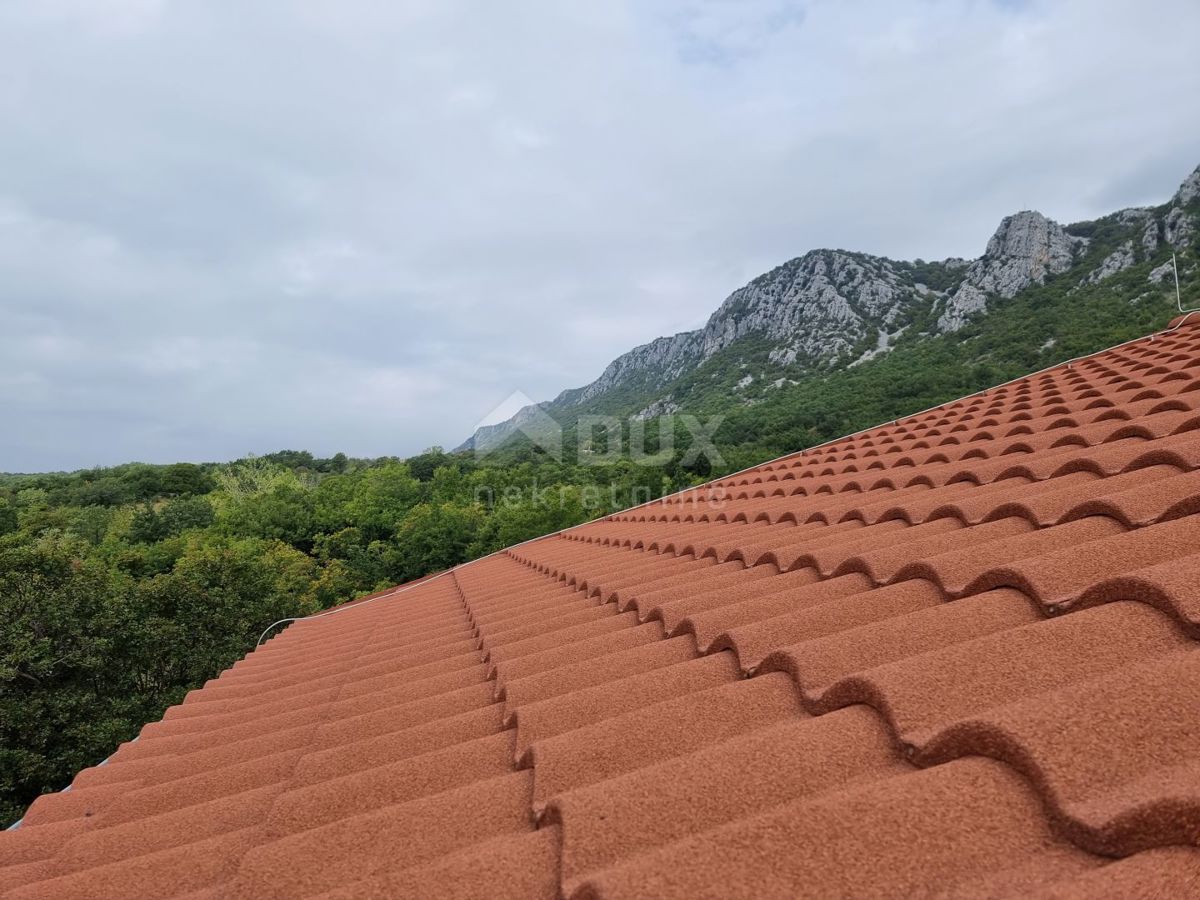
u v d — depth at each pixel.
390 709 3.48
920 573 2.90
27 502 82.25
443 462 88.81
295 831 2.28
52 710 19.03
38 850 2.88
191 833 2.63
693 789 1.69
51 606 20.34
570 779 2.04
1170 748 1.32
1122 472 3.73
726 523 6.61
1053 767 1.32
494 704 3.21
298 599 37.06
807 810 1.39
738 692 2.31
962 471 5.09
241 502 73.88
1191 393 5.30
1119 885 1.04
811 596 3.15
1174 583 1.90
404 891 1.58
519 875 1.58
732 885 1.25
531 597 6.26
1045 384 9.38
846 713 1.90
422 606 8.11
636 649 3.19
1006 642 1.93
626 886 1.29
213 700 5.26
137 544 61.78
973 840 1.26
